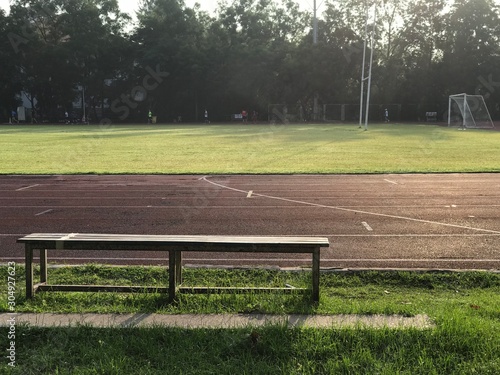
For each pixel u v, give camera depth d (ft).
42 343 14.28
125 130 143.33
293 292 18.16
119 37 196.95
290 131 133.49
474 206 37.42
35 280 21.17
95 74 196.44
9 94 195.11
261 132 129.59
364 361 13.00
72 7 187.83
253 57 194.18
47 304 17.69
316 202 39.29
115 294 19.03
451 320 14.83
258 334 14.23
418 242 27.68
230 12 209.77
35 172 56.54
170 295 17.76
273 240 17.89
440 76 187.52
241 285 20.83
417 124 173.99
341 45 188.24
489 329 14.43
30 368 12.92
